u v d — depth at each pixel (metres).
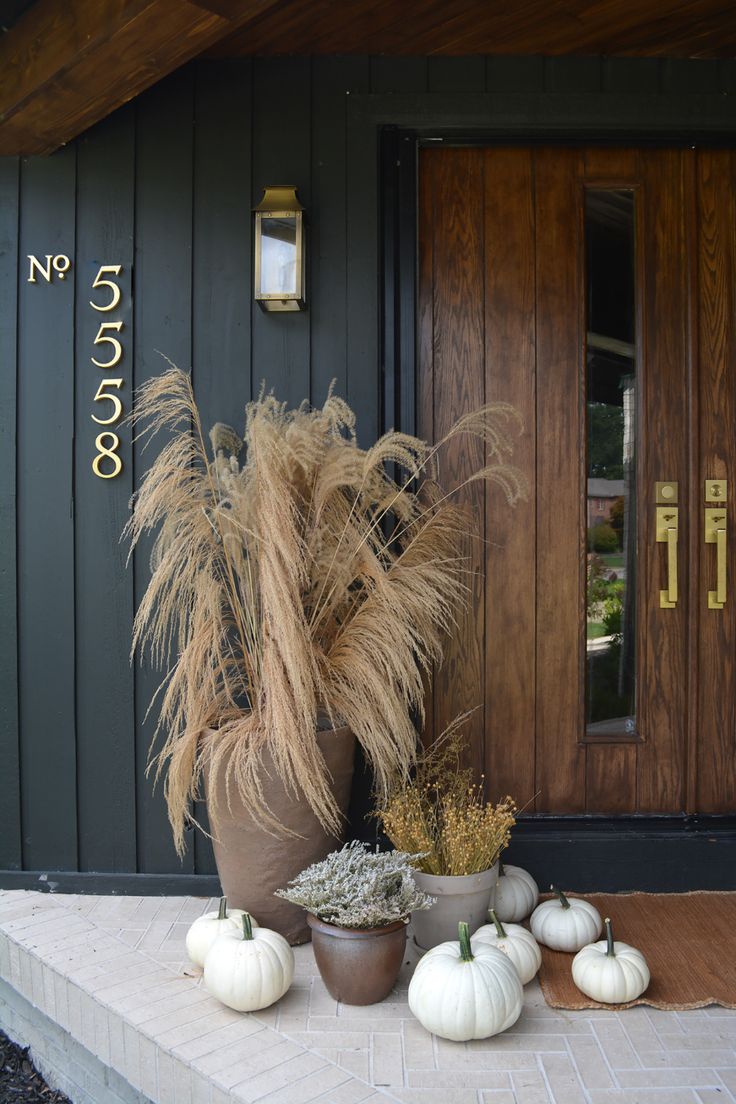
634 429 2.81
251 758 2.15
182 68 2.73
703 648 2.80
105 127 2.76
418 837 2.29
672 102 2.69
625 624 2.81
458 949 2.03
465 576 2.80
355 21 2.50
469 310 2.81
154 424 2.72
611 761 2.79
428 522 2.52
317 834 2.31
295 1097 1.73
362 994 2.06
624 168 2.79
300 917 2.35
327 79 2.71
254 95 2.72
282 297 2.61
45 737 2.78
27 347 2.78
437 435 2.81
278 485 2.25
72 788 2.78
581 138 2.75
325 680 2.34
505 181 2.80
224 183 2.73
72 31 2.28
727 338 2.79
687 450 2.79
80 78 2.36
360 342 2.71
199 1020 2.01
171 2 2.06
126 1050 2.01
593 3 2.40
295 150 2.71
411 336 2.75
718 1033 1.97
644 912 2.55
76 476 2.77
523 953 2.13
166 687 2.74
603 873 2.70
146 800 2.76
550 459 2.80
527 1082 1.79
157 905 2.66
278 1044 1.92
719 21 2.51
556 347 2.80
